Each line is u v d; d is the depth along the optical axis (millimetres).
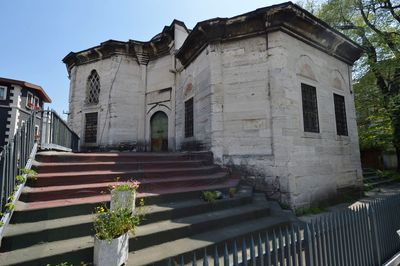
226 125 7457
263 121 7004
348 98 9344
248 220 4832
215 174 6617
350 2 12875
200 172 6453
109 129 11344
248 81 7406
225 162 7246
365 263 3385
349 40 8719
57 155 5008
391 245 4055
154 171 5609
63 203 3697
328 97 8305
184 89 10328
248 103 7293
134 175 5312
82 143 12172
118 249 2674
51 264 2682
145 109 12164
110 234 2717
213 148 7371
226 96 7609
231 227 4352
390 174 13594
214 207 4871
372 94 14258
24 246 2879
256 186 6754
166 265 3002
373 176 12828
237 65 7625
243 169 7016
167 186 5312
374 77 14047
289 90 6957
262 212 5172
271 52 7160
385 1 12820
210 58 7840
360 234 3467
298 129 6949
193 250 3303
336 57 9094
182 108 10438
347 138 8734
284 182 6371
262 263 2389
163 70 11828
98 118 11852
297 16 7129
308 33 7801
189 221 4062
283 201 6289
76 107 12930
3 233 2824
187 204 4602
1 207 2990
